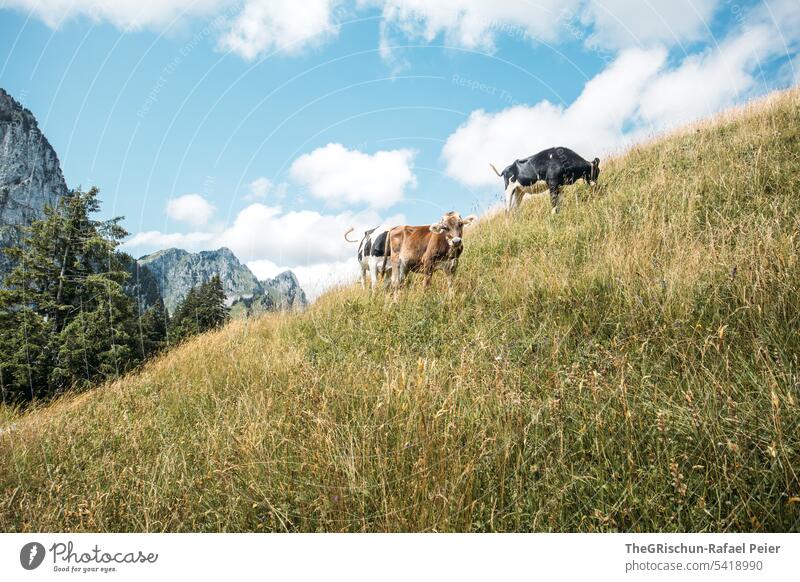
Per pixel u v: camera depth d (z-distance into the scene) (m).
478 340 4.95
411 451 3.12
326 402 3.92
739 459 2.67
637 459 2.90
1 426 6.55
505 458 2.91
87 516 3.32
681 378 3.64
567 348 4.63
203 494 3.39
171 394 6.37
